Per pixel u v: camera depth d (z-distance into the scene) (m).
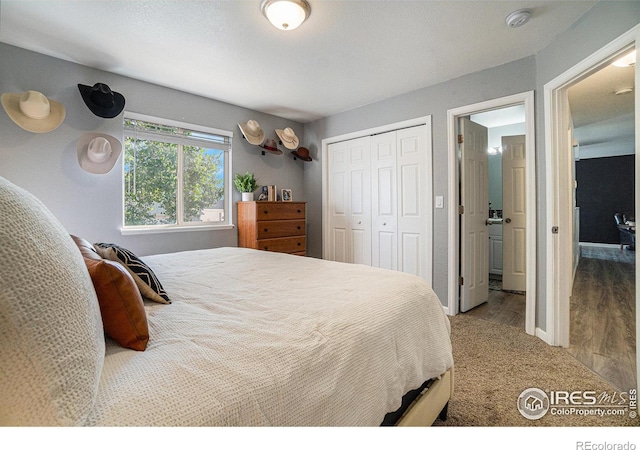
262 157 3.78
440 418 1.39
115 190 2.63
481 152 3.21
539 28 2.01
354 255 3.72
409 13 1.85
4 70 2.14
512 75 2.46
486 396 1.57
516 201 3.69
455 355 2.03
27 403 0.47
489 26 1.99
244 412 0.61
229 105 3.44
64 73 2.38
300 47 2.23
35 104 2.08
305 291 1.29
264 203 3.34
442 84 2.88
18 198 0.57
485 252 3.27
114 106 2.47
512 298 3.45
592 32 1.78
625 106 3.56
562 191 2.17
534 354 2.04
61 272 0.57
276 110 3.71
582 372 1.80
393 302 1.19
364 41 2.16
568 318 2.16
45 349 0.49
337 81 2.85
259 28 1.99
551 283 2.19
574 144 4.04
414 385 1.11
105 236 2.58
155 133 2.89
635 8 1.50
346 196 3.81
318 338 0.86
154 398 0.59
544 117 2.25
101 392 0.59
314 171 4.15
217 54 2.32
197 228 3.14
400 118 3.20
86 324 0.58
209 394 0.61
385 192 3.41
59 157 2.36
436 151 2.94
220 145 3.38
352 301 1.15
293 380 0.72
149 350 0.77
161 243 2.92
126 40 2.12
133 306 0.80
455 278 2.87
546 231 2.25
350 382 0.84
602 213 7.59
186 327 0.91
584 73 1.89
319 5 1.76
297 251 3.66
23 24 1.93
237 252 2.30
